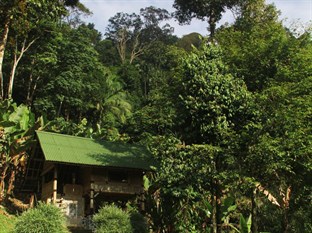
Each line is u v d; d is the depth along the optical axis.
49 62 35.09
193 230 16.64
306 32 21.53
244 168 16.12
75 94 36.47
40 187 23.14
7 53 34.72
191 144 17.73
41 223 13.43
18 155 21.03
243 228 13.91
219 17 40.69
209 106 16.56
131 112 42.16
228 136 16.22
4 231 15.36
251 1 30.23
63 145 20.34
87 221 18.73
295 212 19.09
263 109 16.62
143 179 19.20
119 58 72.94
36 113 35.94
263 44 20.17
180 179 16.70
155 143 18.19
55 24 34.62
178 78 19.47
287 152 15.20
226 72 18.59
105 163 19.88
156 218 17.27
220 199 17.30
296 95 17.00
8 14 23.91
